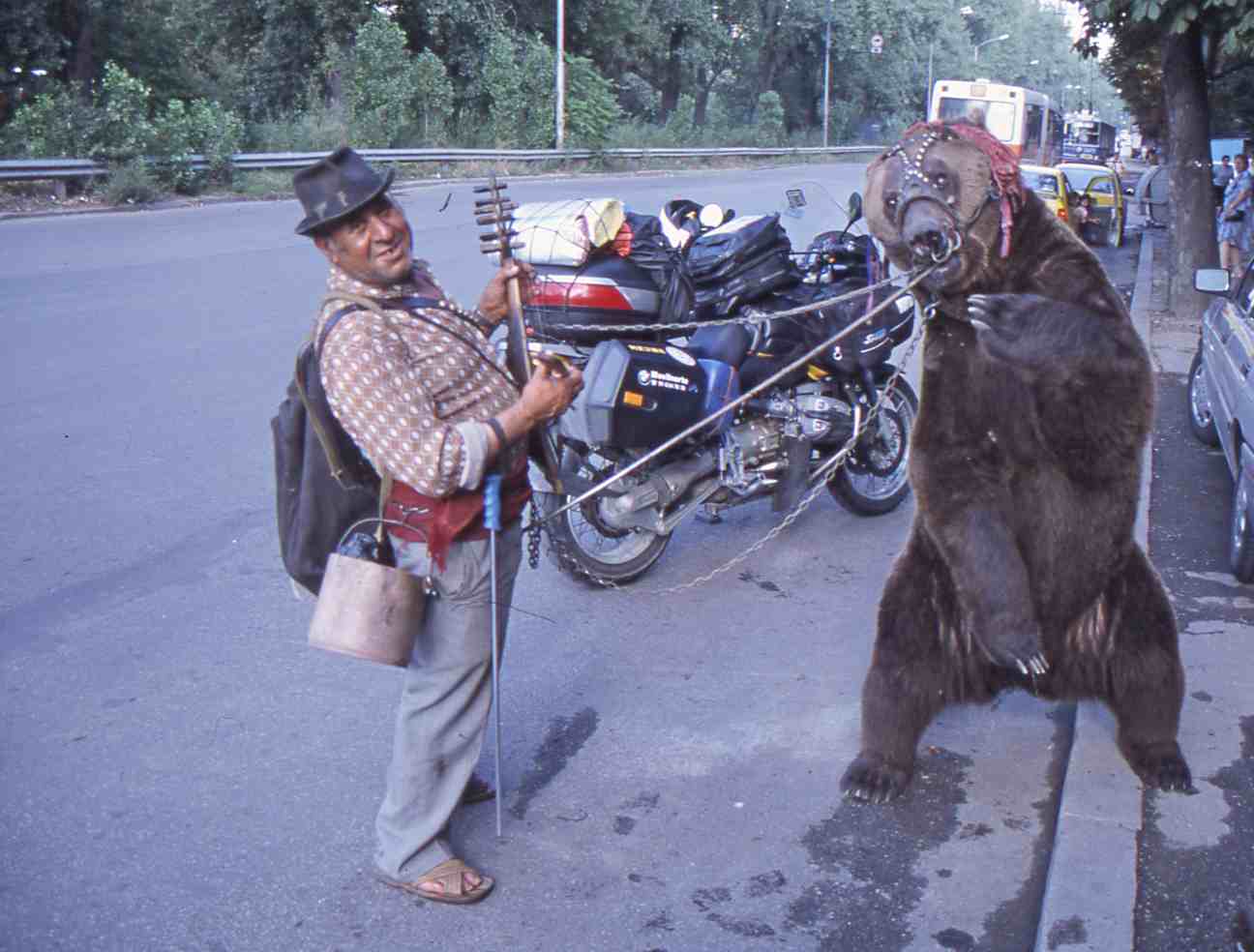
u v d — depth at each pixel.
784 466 6.30
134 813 4.06
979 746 4.58
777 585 6.19
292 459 3.42
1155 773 4.11
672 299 5.89
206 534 6.45
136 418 8.34
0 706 4.71
